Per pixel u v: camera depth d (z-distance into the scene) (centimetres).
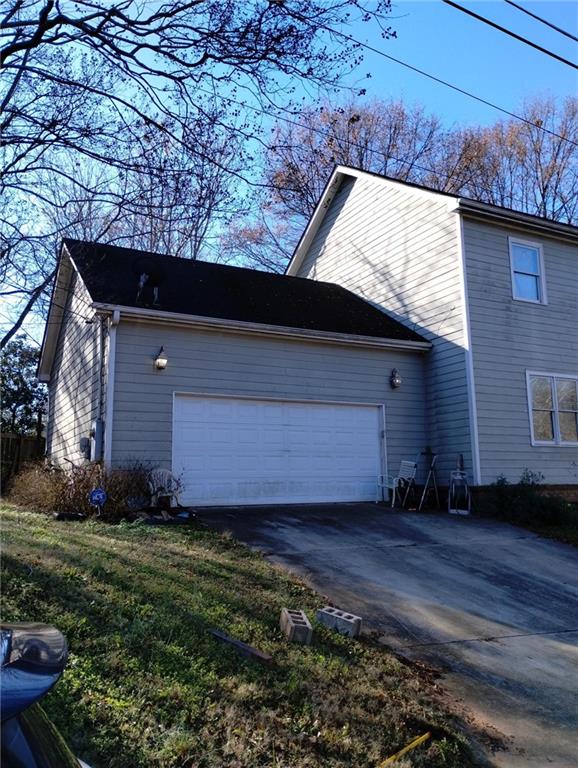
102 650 408
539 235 1461
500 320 1365
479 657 548
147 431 1096
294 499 1227
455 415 1328
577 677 523
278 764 328
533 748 402
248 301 1338
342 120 2314
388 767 345
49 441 1716
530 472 1334
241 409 1202
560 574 848
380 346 1350
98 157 785
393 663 501
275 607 571
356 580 735
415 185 1488
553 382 1416
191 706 364
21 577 505
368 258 1653
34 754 146
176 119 778
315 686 421
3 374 2080
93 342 1207
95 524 864
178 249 1936
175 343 1146
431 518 1167
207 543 810
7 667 159
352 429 1319
